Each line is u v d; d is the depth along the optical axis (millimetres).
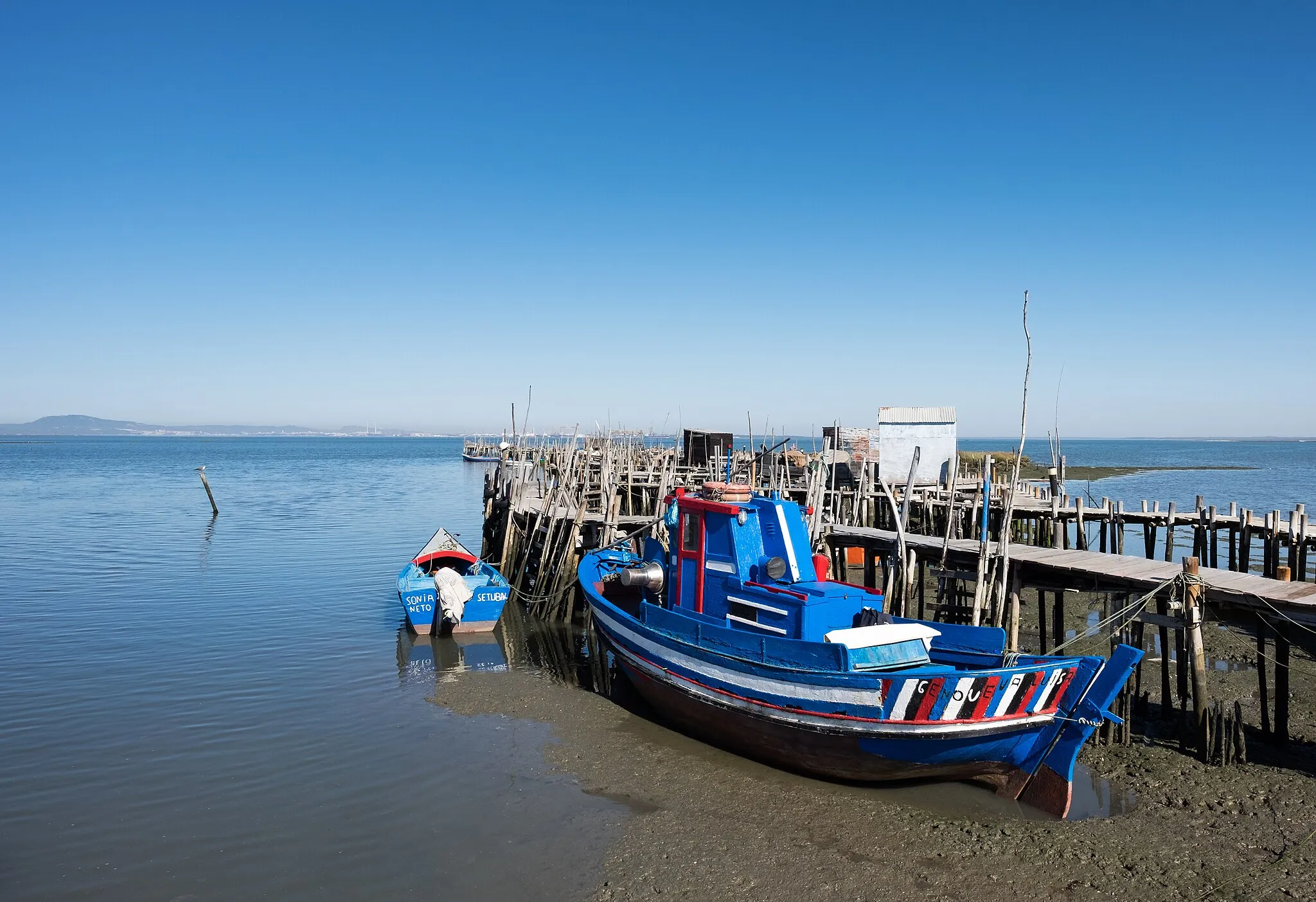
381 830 10258
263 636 19641
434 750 12805
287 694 15383
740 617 12961
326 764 12234
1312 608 11195
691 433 39562
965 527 26266
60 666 16828
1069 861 9203
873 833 10047
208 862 9484
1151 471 88562
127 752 12586
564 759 12516
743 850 9680
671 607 14438
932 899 8609
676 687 13297
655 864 9398
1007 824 10219
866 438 36406
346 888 8969
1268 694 14641
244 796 11156
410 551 32812
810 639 11914
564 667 17969
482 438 120438
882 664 11312
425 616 20281
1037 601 24016
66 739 13039
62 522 41781
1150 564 14492
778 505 13273
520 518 29000
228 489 65250
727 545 13406
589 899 8750
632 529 24859
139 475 83000
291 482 74438
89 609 22141
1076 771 11562
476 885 9031
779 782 11719
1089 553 15969
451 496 60812
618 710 14852
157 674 16391
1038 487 34938
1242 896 8375
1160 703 14211
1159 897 8477
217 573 27672
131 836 10062
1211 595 12305
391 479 80438
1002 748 10586
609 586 18875
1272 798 10328
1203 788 10734
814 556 14547
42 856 9594
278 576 27266
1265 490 59375
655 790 11406
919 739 10477
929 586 24266
